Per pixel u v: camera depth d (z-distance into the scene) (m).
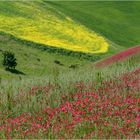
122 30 160.50
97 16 166.62
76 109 18.23
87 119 16.70
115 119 16.62
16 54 100.38
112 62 51.72
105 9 175.12
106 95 20.08
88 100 19.20
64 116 17.78
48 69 97.06
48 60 106.00
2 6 136.12
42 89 23.41
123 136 15.08
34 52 108.69
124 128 15.70
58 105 19.98
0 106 20.92
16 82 27.50
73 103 19.09
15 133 16.50
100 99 19.72
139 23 169.38
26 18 133.25
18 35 118.06
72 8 168.00
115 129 15.56
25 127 17.12
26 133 16.12
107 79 23.92
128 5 183.00
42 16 140.75
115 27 161.12
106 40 140.12
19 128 16.80
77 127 16.12
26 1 149.12
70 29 137.88
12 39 113.25
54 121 17.28
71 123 16.52
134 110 17.23
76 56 117.12
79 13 164.88
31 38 119.06
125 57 51.34
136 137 14.81
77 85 22.94
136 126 15.51
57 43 121.88
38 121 17.78
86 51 122.62
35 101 20.75
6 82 27.39
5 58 85.38
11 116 19.50
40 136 15.75
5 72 81.12
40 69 95.12
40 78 27.48
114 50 131.38
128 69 28.09
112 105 18.03
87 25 154.75
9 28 121.25
